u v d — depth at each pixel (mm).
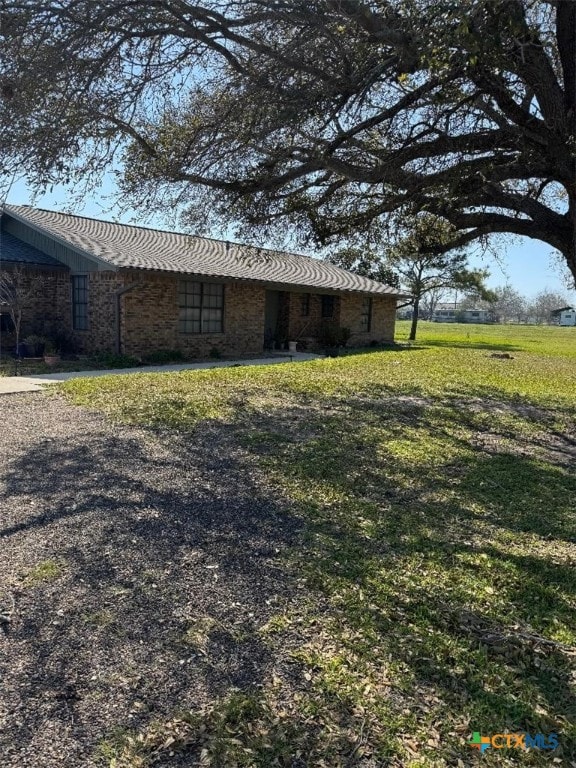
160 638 2570
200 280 14609
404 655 2510
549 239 6094
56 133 5164
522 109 5105
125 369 12391
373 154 5898
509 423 7828
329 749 1963
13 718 2051
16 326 13047
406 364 14719
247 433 6488
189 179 6312
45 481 4645
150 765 1872
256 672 2361
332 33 4648
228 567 3281
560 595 3143
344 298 20453
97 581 3055
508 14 3756
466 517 4293
